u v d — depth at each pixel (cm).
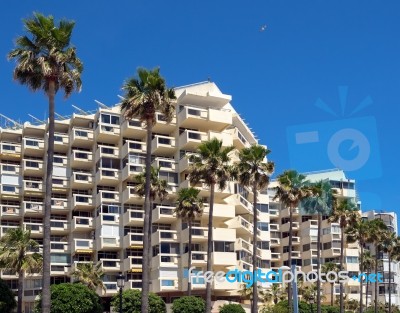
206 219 8669
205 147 6725
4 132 9575
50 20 4366
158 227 8662
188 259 7844
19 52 4328
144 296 4719
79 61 4391
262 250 10338
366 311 11181
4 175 9200
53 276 8781
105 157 8931
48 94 4297
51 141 4134
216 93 9050
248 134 10419
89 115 9381
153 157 8969
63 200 9131
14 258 6588
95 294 6919
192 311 7069
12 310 6606
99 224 8681
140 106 5031
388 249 12025
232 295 8894
